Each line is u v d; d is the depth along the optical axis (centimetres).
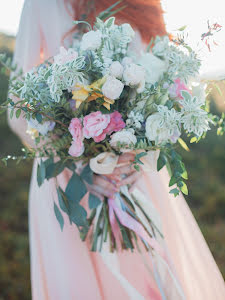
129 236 179
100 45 152
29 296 286
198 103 148
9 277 304
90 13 180
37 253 188
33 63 184
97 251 182
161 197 198
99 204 178
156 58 161
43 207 184
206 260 206
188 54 160
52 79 141
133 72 149
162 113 149
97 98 150
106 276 182
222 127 170
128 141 153
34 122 155
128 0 184
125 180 178
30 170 492
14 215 395
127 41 156
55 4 181
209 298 202
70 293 173
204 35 156
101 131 150
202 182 472
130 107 157
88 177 169
